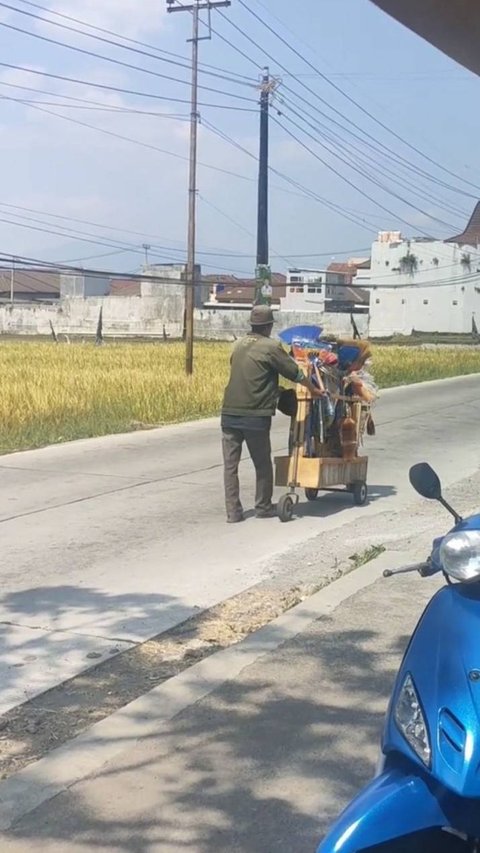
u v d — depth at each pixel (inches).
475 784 100.0
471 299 3476.9
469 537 118.6
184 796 161.0
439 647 114.7
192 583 288.2
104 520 377.4
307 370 377.1
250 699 197.8
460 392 1138.7
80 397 778.8
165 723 186.9
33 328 3464.6
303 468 381.4
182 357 1486.2
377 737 181.8
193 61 1302.9
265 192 1884.8
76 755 174.1
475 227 3683.6
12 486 453.4
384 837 104.4
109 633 243.0
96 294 3814.0
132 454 567.8
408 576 285.7
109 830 151.3
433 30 211.2
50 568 303.9
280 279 4306.1
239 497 412.8
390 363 1517.0
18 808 157.4
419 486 140.1
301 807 158.1
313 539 348.5
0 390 757.9
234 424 369.7
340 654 221.9
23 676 214.8
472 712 105.0
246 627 248.1
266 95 1854.1
